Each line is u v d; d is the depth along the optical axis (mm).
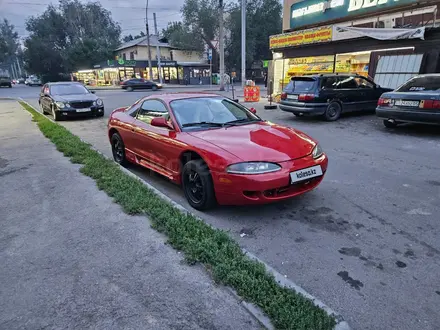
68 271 2715
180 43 48594
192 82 44719
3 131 9703
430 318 2178
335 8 13602
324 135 8125
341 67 13695
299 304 2178
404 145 6855
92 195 4348
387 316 2199
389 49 11711
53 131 9023
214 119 4543
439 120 6992
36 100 22047
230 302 2287
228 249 2863
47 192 4504
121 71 46406
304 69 15273
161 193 4348
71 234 3324
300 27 15633
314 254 2957
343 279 2594
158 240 3154
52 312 2248
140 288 2473
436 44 10398
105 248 3043
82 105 11875
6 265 2824
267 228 3471
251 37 48719
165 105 4645
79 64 53719
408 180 4812
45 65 59406
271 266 2781
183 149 4008
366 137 7746
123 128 5531
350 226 3467
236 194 3473
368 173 5168
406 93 7539
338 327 2029
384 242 3135
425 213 3730
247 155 3475
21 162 6133
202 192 3807
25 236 3318
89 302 2336
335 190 4484
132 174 5207
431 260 2828
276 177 3395
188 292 2406
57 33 62906
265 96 20609
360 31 11250
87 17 63125
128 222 3545
